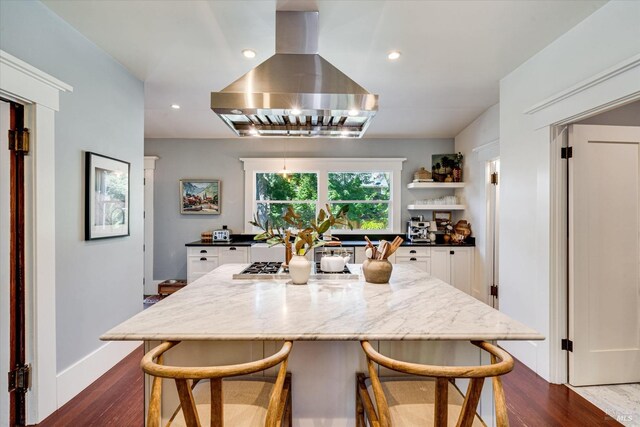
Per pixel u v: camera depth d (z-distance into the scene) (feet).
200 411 3.76
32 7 5.81
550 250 7.32
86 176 7.18
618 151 7.23
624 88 5.48
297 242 6.25
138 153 9.35
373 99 5.88
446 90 10.35
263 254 13.48
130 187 8.91
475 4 5.99
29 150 5.85
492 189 12.42
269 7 6.13
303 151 15.60
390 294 5.49
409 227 14.79
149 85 9.87
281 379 3.46
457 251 13.60
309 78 6.13
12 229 5.84
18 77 5.42
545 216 7.44
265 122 7.15
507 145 9.09
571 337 7.22
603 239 7.23
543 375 7.57
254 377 4.53
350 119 6.91
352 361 4.77
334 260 6.92
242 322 4.14
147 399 4.50
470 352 4.66
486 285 12.46
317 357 4.76
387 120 13.66
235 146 15.57
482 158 12.58
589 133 7.14
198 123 13.88
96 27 6.78
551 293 7.34
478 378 2.99
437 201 14.94
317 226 6.54
